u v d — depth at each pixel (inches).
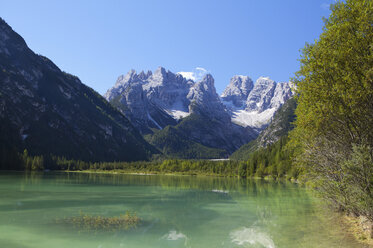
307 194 2046.0
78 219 1037.2
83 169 7544.3
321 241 705.6
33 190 2044.8
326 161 801.6
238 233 876.0
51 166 7111.2
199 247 730.2
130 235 834.2
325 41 736.3
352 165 640.4
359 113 674.8
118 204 1475.1
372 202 633.0
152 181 3656.5
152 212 1261.1
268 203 1560.0
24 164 5871.1
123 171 7224.4
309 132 828.6
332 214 1026.1
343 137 765.3
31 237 786.8
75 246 716.0
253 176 5236.2
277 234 824.3
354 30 709.3
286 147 950.4
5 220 1004.6
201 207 1427.2
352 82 660.7
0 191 1929.1
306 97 759.7
